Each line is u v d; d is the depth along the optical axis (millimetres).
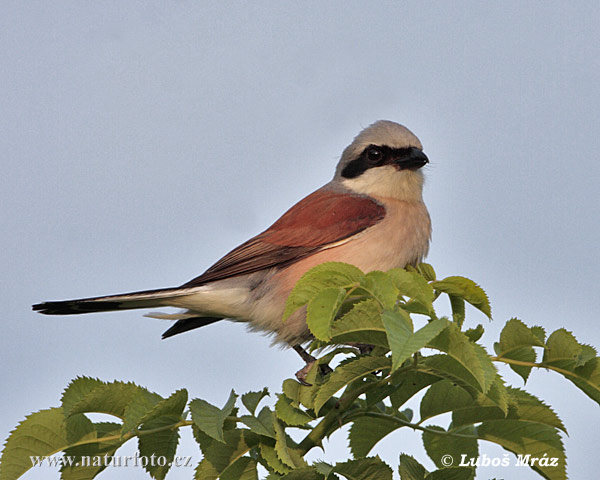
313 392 5215
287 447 5031
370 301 4531
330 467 4824
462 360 4215
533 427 5215
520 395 5160
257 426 5035
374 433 5676
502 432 5285
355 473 4703
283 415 5070
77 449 5043
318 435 5270
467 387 4820
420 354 4855
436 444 5648
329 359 5480
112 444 5086
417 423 5426
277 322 9484
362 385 5215
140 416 4820
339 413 5270
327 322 4520
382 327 4609
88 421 5000
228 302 9555
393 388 5340
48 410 4941
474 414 5281
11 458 4887
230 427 5172
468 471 4762
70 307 8945
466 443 5598
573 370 4957
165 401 4855
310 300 4578
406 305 4773
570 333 4922
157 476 5184
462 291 5551
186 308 9656
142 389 4977
